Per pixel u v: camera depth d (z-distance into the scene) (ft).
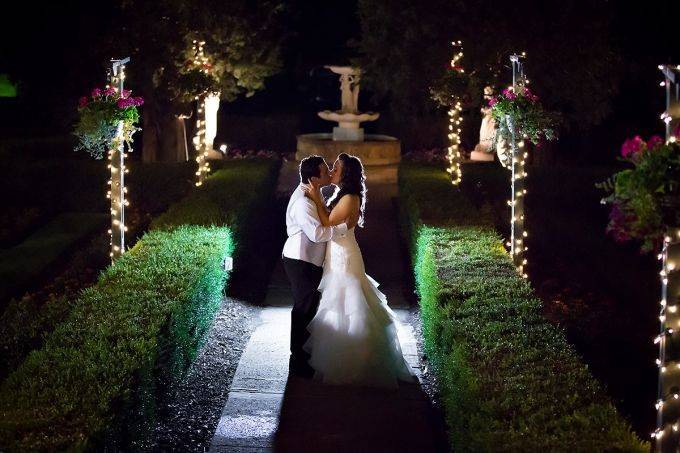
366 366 23.80
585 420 14.83
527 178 54.85
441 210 35.60
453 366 18.80
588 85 52.03
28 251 40.70
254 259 39.50
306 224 23.56
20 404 15.94
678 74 14.55
